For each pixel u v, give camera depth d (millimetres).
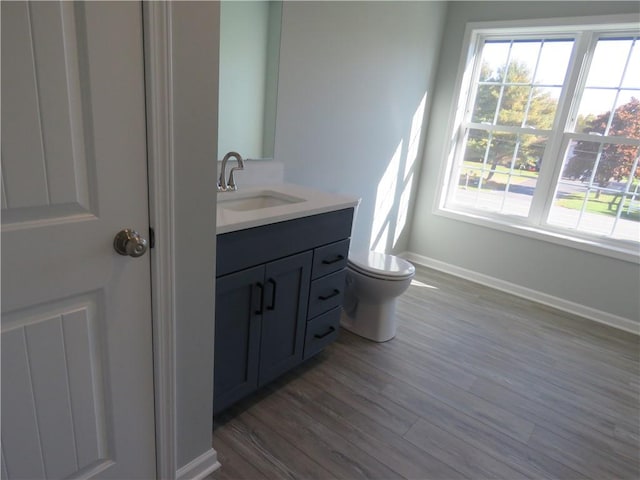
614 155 2686
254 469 1387
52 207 805
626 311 2703
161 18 853
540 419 1758
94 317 937
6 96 701
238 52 1751
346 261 1961
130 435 1097
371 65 2494
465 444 1578
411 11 2678
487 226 3186
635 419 1806
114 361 998
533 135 2973
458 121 3238
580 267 2838
